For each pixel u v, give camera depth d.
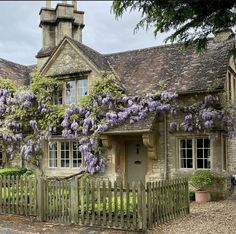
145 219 8.58
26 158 16.73
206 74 15.12
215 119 14.02
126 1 7.73
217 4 7.90
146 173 15.72
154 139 14.94
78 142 16.39
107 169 15.59
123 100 15.35
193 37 9.84
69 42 16.80
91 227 9.09
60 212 9.61
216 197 13.86
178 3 7.81
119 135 15.62
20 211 10.45
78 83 16.81
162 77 16.19
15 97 16.81
